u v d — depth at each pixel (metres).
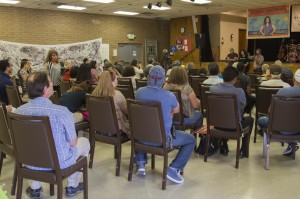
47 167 2.42
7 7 10.26
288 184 3.19
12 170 3.59
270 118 3.40
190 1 9.78
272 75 4.66
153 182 3.26
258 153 4.14
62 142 2.47
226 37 14.06
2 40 10.23
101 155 4.11
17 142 2.48
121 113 3.47
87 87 4.25
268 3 10.20
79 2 9.74
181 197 2.93
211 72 5.02
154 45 14.16
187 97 3.91
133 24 13.44
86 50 11.72
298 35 12.91
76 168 2.62
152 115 2.97
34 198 2.92
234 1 9.81
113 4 10.16
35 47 10.71
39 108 2.41
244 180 3.29
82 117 3.97
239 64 5.06
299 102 3.25
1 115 2.81
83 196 2.90
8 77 5.08
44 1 9.49
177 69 3.94
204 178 3.35
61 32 11.45
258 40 14.60
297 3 10.27
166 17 13.66
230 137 3.63
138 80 5.41
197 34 13.26
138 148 3.21
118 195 2.98
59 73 6.90
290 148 4.00
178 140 3.17
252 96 5.07
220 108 3.58
